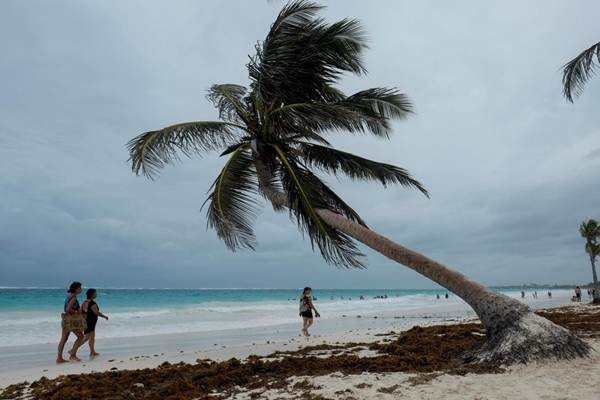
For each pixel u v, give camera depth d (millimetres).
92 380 6020
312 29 9711
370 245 7594
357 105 9469
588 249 36719
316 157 10883
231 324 20047
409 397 4203
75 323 9242
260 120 10445
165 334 15688
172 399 4742
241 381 5457
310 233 8984
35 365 8977
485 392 4309
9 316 23688
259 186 10383
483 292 6480
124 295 58688
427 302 50000
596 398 3998
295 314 27062
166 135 9445
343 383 4820
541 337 5684
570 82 10406
